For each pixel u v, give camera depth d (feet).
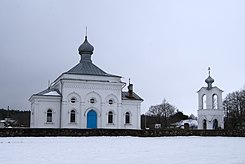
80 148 86.07
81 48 210.59
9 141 112.16
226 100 345.51
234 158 65.82
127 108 198.08
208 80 226.38
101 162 58.29
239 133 178.09
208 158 65.51
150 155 69.77
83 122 183.52
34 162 58.13
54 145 96.27
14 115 396.78
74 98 184.65
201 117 217.97
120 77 197.67
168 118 444.14
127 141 118.21
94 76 192.03
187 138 147.02
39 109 181.06
